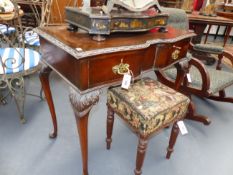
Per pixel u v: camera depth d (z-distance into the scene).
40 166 1.24
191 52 2.12
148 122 0.98
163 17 1.14
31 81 2.14
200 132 1.65
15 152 1.31
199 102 2.07
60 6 2.37
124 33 1.07
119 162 1.33
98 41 0.91
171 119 1.12
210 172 1.31
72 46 0.82
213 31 4.56
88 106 0.89
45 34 0.98
